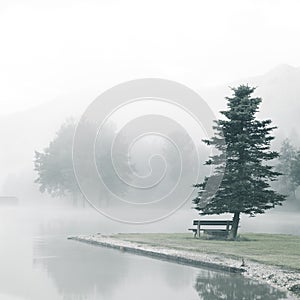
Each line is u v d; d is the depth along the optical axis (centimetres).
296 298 1581
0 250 2850
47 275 2012
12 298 1598
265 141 3512
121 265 2275
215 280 1898
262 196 3409
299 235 3994
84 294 1656
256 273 1995
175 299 1580
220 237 3416
